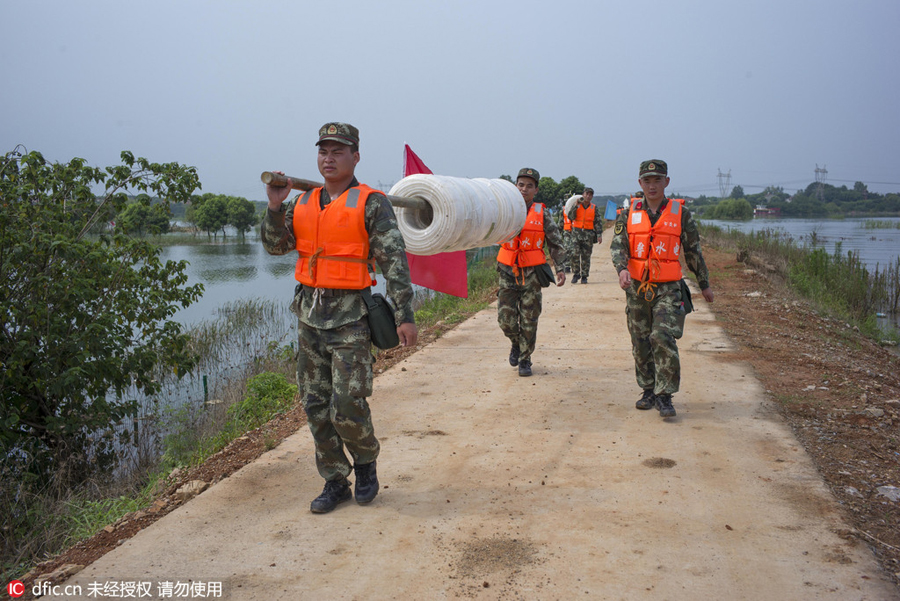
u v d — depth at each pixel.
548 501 3.62
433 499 3.69
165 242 44.91
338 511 3.57
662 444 4.44
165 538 3.29
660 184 4.93
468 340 8.09
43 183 6.75
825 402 5.35
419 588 2.81
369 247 3.39
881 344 10.24
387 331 3.32
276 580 2.89
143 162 7.34
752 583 2.78
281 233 3.48
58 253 6.36
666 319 4.86
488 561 3.01
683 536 3.19
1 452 5.95
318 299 3.38
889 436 4.60
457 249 4.87
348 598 2.75
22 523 4.44
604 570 2.90
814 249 18.36
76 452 6.15
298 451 4.48
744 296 11.90
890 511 3.45
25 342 6.18
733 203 123.12
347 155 3.39
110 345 6.67
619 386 5.94
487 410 5.31
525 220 5.79
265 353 9.86
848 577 2.80
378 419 5.14
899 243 37.38
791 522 3.30
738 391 5.62
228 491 3.85
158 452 6.22
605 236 34.19
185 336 7.77
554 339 8.07
